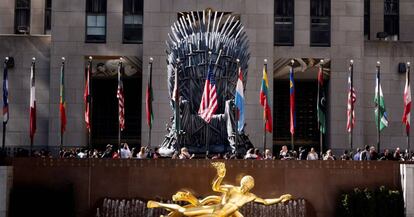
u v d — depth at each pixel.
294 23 64.19
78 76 63.56
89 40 63.84
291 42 64.19
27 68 64.38
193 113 49.88
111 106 65.56
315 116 65.94
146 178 43.84
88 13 64.00
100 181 43.84
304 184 44.00
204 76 50.16
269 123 48.31
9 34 66.88
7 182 42.91
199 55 50.66
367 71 64.94
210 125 49.25
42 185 43.72
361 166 44.28
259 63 63.00
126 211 43.66
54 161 43.88
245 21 63.22
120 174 43.84
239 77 47.72
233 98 50.56
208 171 43.75
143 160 43.94
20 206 43.16
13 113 64.00
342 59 64.19
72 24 63.84
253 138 62.09
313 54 64.06
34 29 68.81
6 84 50.62
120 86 49.16
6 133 63.75
